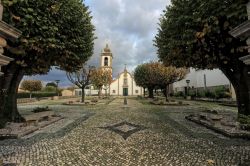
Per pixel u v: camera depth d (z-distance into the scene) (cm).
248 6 305
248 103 967
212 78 3166
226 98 2602
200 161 482
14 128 841
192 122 1077
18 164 461
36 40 812
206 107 2006
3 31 307
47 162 477
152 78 2889
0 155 524
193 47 943
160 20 1241
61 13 909
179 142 662
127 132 823
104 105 2416
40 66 1069
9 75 951
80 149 585
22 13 750
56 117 1221
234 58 962
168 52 1180
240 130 771
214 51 962
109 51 6956
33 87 3747
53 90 5306
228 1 716
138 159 498
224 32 843
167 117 1278
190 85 3988
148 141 677
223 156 518
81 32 1102
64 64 1218
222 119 1042
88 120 1156
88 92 7194
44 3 832
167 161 483
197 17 804
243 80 984
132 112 1588
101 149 586
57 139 702
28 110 1711
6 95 944
